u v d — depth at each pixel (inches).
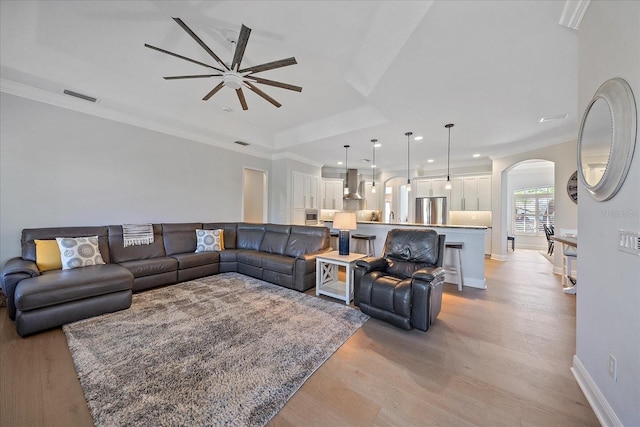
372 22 85.8
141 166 159.8
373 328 95.2
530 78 102.2
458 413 55.4
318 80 126.1
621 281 47.7
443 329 95.1
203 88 140.5
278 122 192.5
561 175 180.1
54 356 74.0
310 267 137.9
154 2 81.1
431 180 287.9
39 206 123.1
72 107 131.7
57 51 109.1
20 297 83.0
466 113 138.8
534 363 73.7
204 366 69.9
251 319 99.9
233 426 51.0
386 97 120.4
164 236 159.6
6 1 84.6
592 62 59.2
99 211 142.6
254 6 80.2
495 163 236.1
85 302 97.1
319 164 280.8
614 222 49.9
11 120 115.1
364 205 317.7
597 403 54.9
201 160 192.7
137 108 141.3
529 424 52.6
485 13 69.1
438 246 116.2
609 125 50.1
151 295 124.8
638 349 42.7
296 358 74.5
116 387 61.3
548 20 70.9
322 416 54.2
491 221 248.8
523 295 134.9
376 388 63.1
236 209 218.1
